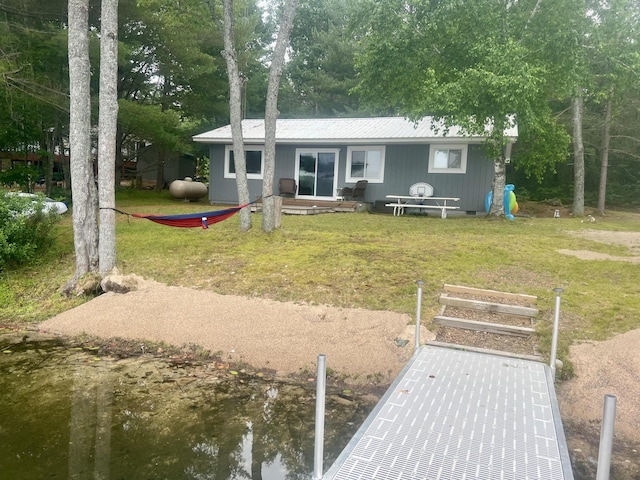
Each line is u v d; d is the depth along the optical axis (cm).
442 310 655
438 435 335
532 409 379
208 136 1905
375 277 775
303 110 3391
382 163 1738
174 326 675
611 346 545
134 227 1227
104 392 510
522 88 1127
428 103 1286
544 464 299
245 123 2119
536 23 1326
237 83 1055
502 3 1336
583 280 769
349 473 288
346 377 552
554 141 1512
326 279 774
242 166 1070
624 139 2520
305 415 468
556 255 921
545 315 636
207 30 2155
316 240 1020
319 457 306
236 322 669
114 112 825
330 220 1358
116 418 452
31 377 546
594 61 1412
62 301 789
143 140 2380
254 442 416
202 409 476
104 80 815
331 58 3294
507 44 1176
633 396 476
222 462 383
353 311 665
